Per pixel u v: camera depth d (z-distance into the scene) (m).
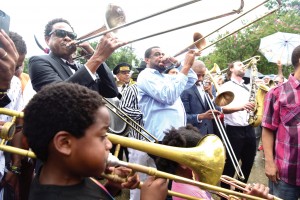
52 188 1.13
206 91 4.25
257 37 15.35
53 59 2.60
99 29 2.58
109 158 1.34
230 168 4.28
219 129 3.94
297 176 2.75
